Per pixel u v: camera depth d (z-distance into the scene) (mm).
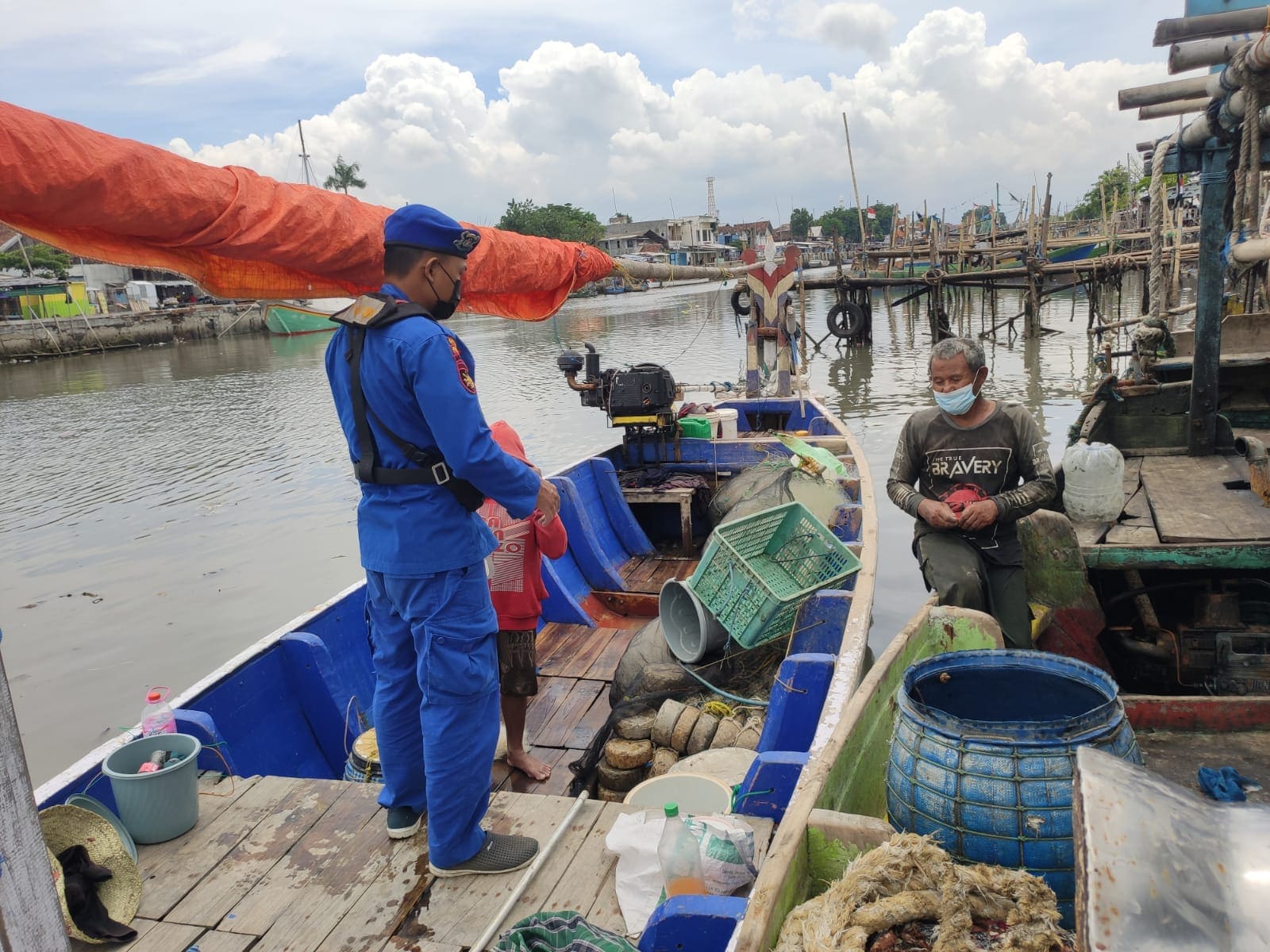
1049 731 1953
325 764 3771
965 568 3605
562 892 2561
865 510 5250
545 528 3508
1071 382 17391
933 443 3893
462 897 2547
